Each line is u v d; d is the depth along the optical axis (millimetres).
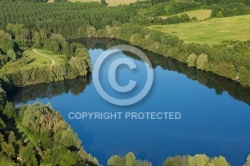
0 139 125812
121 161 120562
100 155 141875
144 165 121625
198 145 148375
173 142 150250
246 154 141500
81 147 134250
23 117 148250
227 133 157000
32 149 121375
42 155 123375
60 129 137500
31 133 139875
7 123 147000
